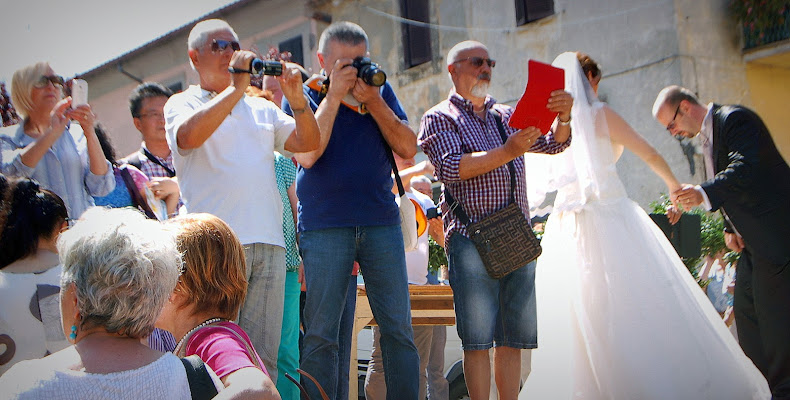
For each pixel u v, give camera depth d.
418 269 5.36
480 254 3.89
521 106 3.66
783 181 4.32
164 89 4.55
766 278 4.25
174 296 2.24
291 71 3.28
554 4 11.14
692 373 3.59
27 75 3.78
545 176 4.46
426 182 5.61
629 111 10.34
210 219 2.34
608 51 10.59
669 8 10.02
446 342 6.29
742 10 9.59
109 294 1.83
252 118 3.49
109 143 4.06
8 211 3.04
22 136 3.78
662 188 9.45
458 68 4.13
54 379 1.73
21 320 2.98
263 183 3.41
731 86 9.76
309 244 3.49
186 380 1.89
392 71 13.20
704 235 5.29
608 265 3.74
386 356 3.56
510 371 4.02
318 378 3.37
